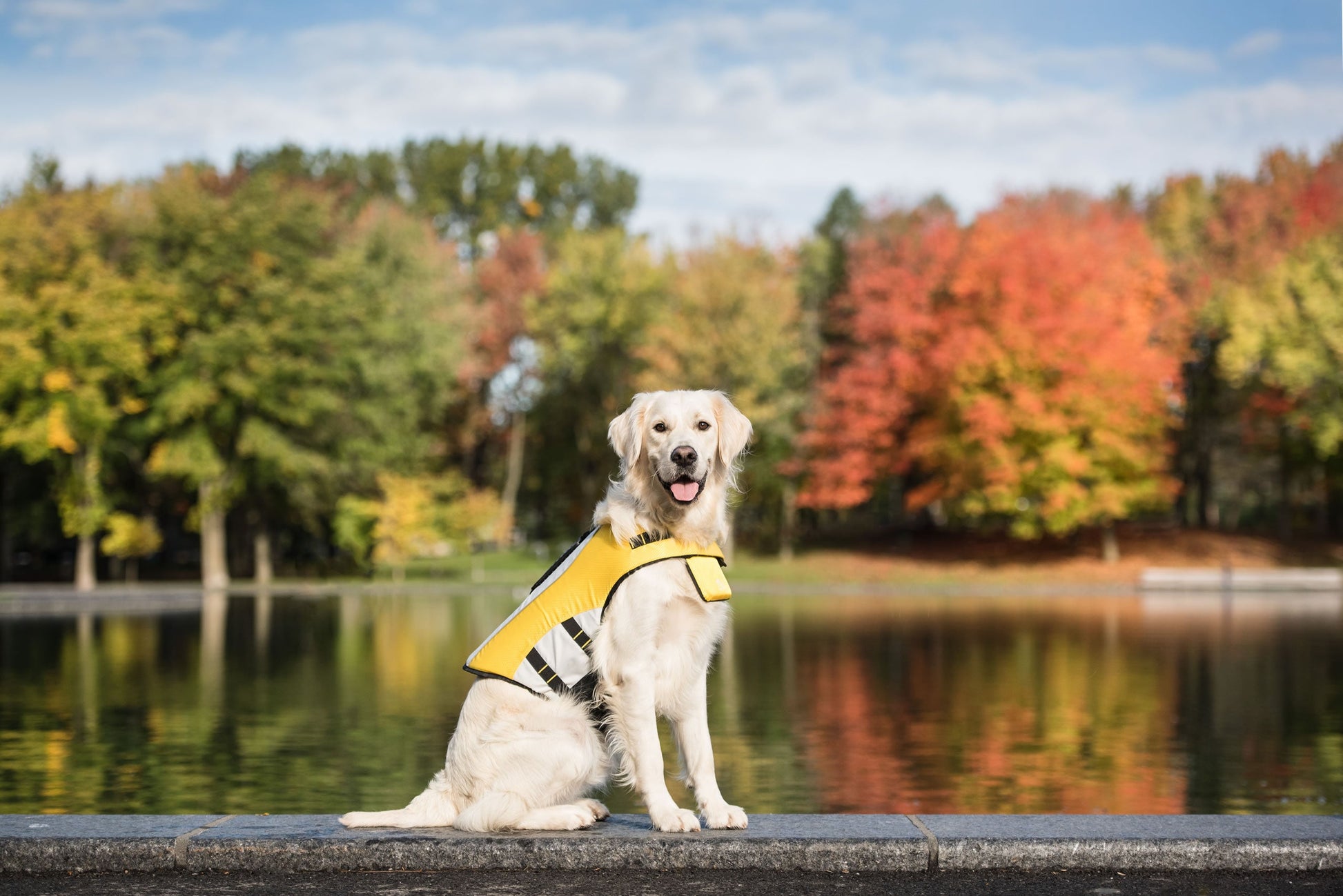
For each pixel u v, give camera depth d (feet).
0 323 120.37
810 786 30.60
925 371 144.87
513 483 186.39
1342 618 85.87
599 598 15.49
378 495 148.77
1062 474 135.13
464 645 66.49
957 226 163.63
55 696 46.03
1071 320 132.36
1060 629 76.79
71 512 124.16
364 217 172.86
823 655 61.67
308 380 136.77
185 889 14.02
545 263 202.59
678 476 15.34
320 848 14.76
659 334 148.77
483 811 15.12
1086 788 30.25
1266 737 37.55
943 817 15.92
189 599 108.68
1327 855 14.60
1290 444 146.30
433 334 155.12
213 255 130.52
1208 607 98.89
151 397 133.39
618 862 14.69
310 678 51.49
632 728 15.26
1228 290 146.51
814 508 181.06
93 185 138.00
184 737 36.88
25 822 15.64
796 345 162.91
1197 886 14.03
